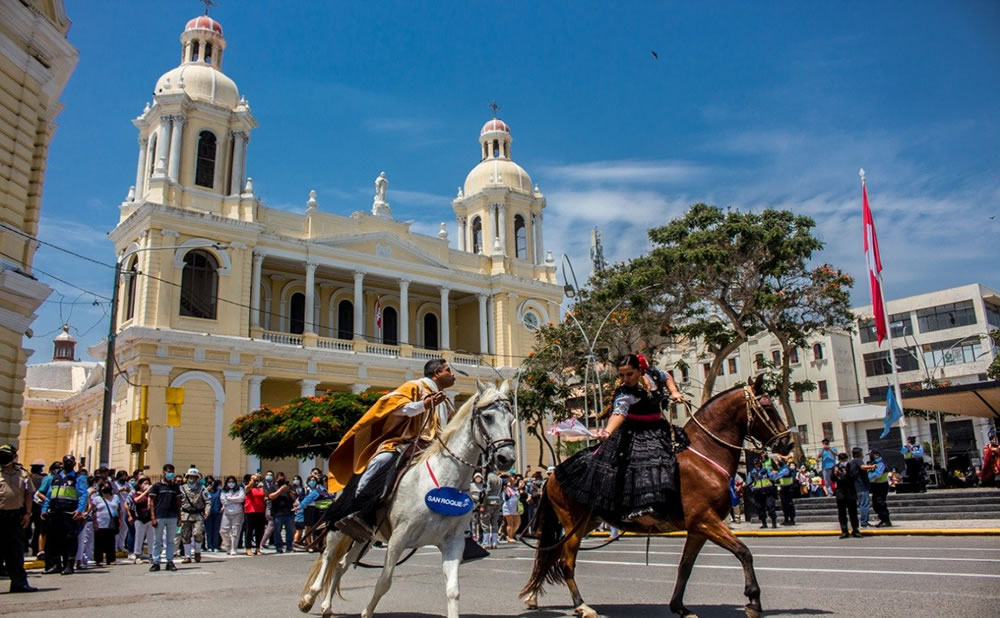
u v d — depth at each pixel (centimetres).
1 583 1250
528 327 4744
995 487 2456
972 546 1303
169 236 3472
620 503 716
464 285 4584
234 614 813
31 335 1811
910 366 5466
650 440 735
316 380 3812
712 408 747
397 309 4625
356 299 4075
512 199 5038
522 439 4441
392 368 4100
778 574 1027
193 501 1741
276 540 1981
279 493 1986
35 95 1838
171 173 3641
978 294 5306
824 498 2320
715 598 839
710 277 2969
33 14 1770
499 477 2042
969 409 2959
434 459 692
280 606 879
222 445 3406
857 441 5278
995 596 744
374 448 770
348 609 851
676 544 1755
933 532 1603
